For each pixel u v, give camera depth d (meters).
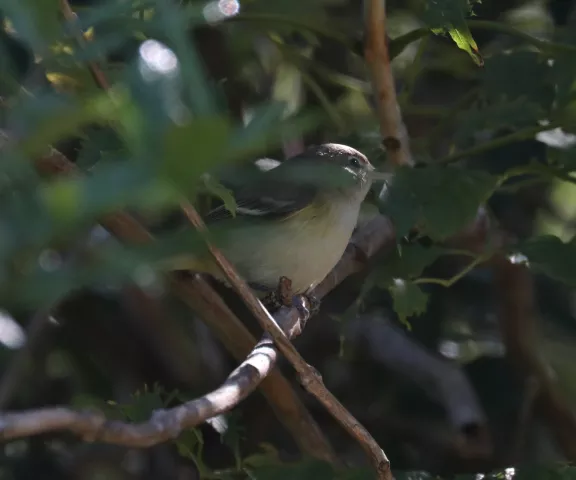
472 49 6.82
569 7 9.57
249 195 7.83
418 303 7.42
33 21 3.03
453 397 9.96
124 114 2.50
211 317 7.48
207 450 8.99
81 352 9.91
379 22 7.70
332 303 10.40
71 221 2.40
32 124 2.59
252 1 8.16
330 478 6.46
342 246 8.16
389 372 10.37
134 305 9.92
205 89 2.73
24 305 2.43
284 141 3.33
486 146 7.72
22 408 9.44
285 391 7.62
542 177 8.10
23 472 8.86
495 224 9.62
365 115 10.41
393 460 9.94
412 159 8.67
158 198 2.46
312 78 9.76
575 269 7.32
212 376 10.35
